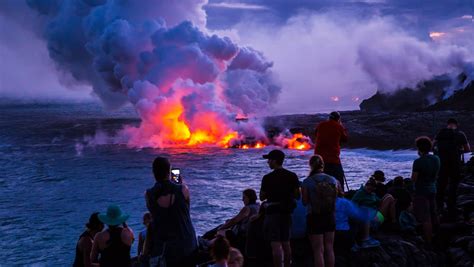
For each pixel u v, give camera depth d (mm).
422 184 11094
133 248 24406
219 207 33625
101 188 43344
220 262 7594
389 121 65812
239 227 10703
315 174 9344
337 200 10406
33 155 64688
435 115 67500
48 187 44375
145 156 61812
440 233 11406
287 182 9227
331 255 9297
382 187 12172
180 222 8258
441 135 12711
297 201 10445
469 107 75750
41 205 37469
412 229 11305
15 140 82688
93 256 8289
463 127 57625
